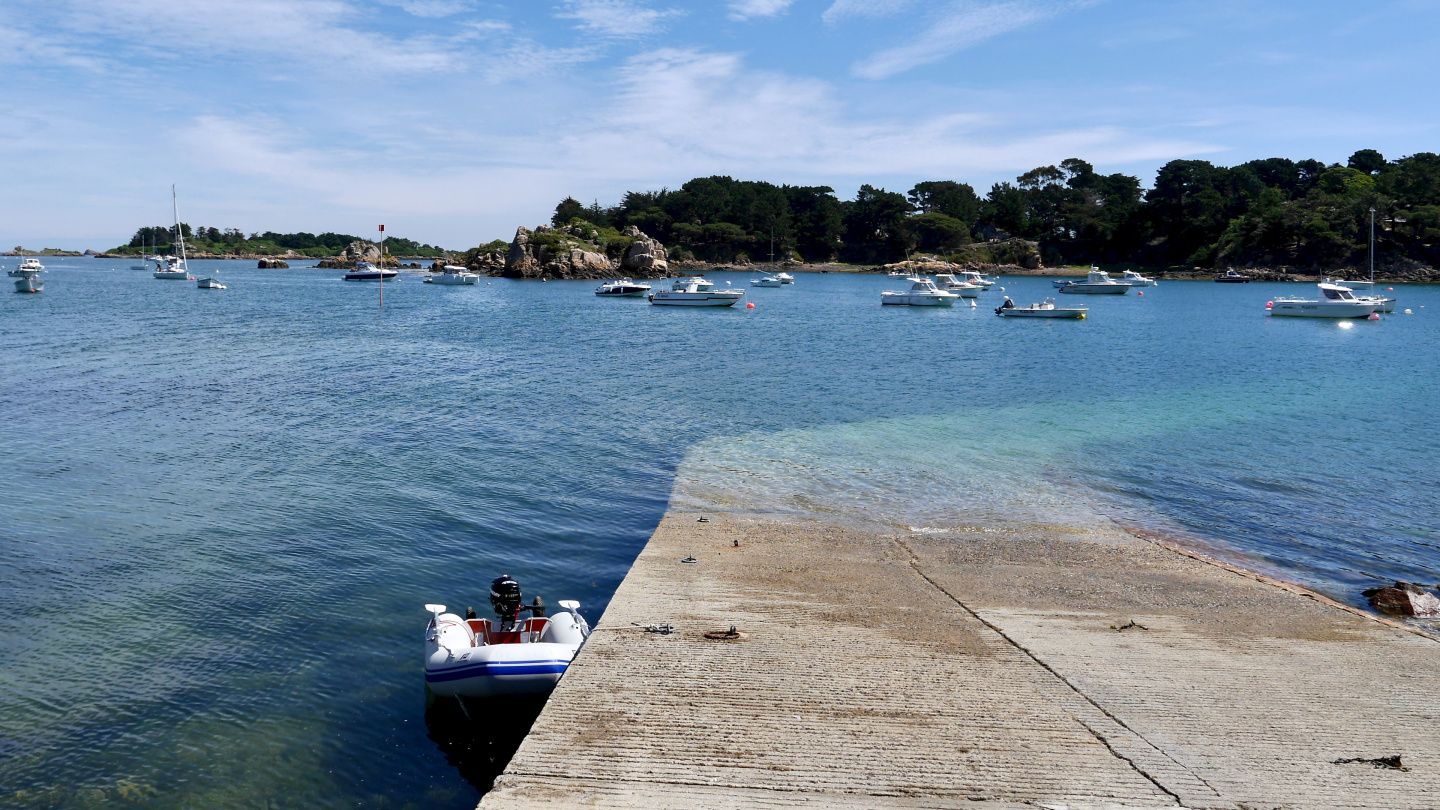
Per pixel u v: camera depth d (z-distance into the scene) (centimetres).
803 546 1472
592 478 1956
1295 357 4744
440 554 1471
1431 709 862
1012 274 19925
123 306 7862
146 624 1176
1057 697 873
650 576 1271
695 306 8906
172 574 1355
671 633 1026
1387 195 15812
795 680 898
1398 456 2259
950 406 2964
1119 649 1017
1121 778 710
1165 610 1177
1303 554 1522
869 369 4003
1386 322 7550
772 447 2289
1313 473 2081
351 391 3117
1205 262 18100
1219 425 2670
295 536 1540
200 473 1939
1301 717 838
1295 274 15962
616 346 4966
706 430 2492
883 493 1861
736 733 777
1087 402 3089
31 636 1130
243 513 1661
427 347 4769
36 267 14100
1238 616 1156
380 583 1340
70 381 3241
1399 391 3416
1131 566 1395
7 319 6244
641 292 10531
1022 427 2602
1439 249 15112
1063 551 1475
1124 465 2144
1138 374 3938
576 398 3020
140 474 1920
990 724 807
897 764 727
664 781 693
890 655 977
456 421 2573
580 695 851
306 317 6906
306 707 980
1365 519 1722
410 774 865
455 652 997
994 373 3909
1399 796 689
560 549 1512
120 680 1024
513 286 13312
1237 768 732
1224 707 858
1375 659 1002
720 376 3659
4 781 825
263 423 2503
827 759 733
